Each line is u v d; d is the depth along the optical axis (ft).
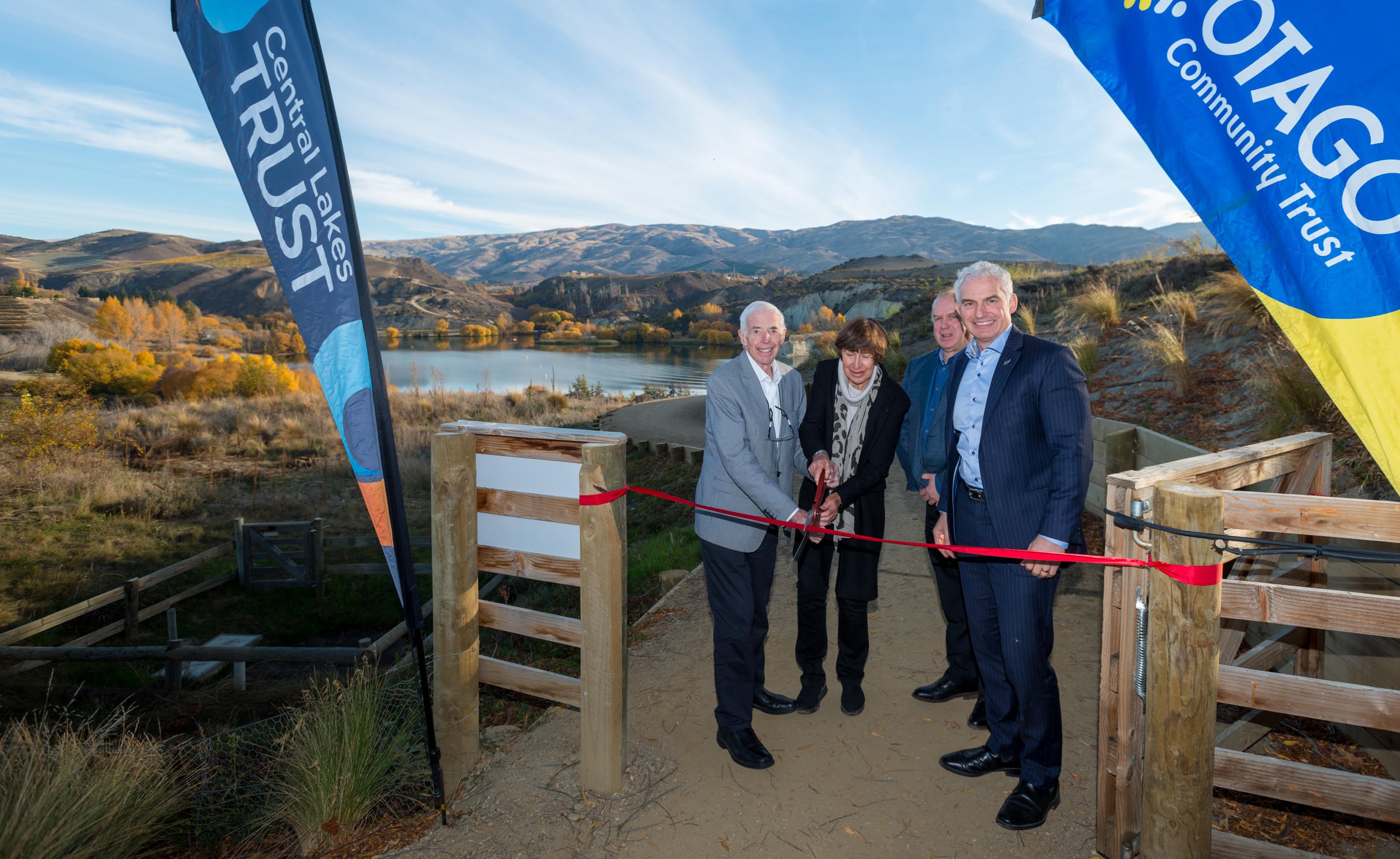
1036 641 7.55
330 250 8.09
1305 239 5.08
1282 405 15.71
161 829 8.84
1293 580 9.69
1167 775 6.17
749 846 7.63
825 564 9.82
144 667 22.67
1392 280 4.80
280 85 8.05
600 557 8.13
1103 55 5.89
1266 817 7.77
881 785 8.60
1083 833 7.61
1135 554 6.48
